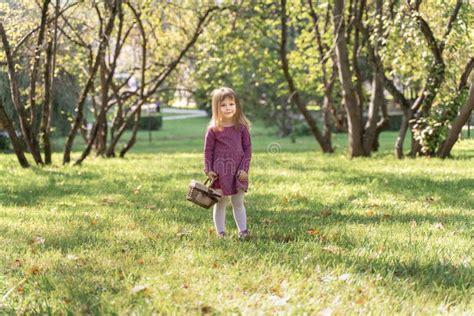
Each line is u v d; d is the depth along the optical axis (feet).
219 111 21.62
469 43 54.08
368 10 68.13
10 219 26.50
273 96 139.95
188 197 21.25
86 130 87.25
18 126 86.17
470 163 51.80
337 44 62.54
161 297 14.44
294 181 40.47
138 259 18.39
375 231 23.02
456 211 28.32
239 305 13.98
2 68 61.93
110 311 13.58
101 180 43.09
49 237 22.22
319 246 19.86
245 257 18.08
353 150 64.85
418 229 23.50
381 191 35.19
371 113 65.10
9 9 60.39
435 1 53.93
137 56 94.43
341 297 14.53
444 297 14.73
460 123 57.98
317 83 87.04
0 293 15.49
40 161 56.70
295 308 13.52
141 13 67.82
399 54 54.44
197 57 80.89
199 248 19.62
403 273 16.85
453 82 59.36
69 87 91.15
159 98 88.79
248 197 33.37
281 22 72.23
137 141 149.07
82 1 55.47
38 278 16.52
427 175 43.04
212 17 72.95
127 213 28.12
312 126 76.79
